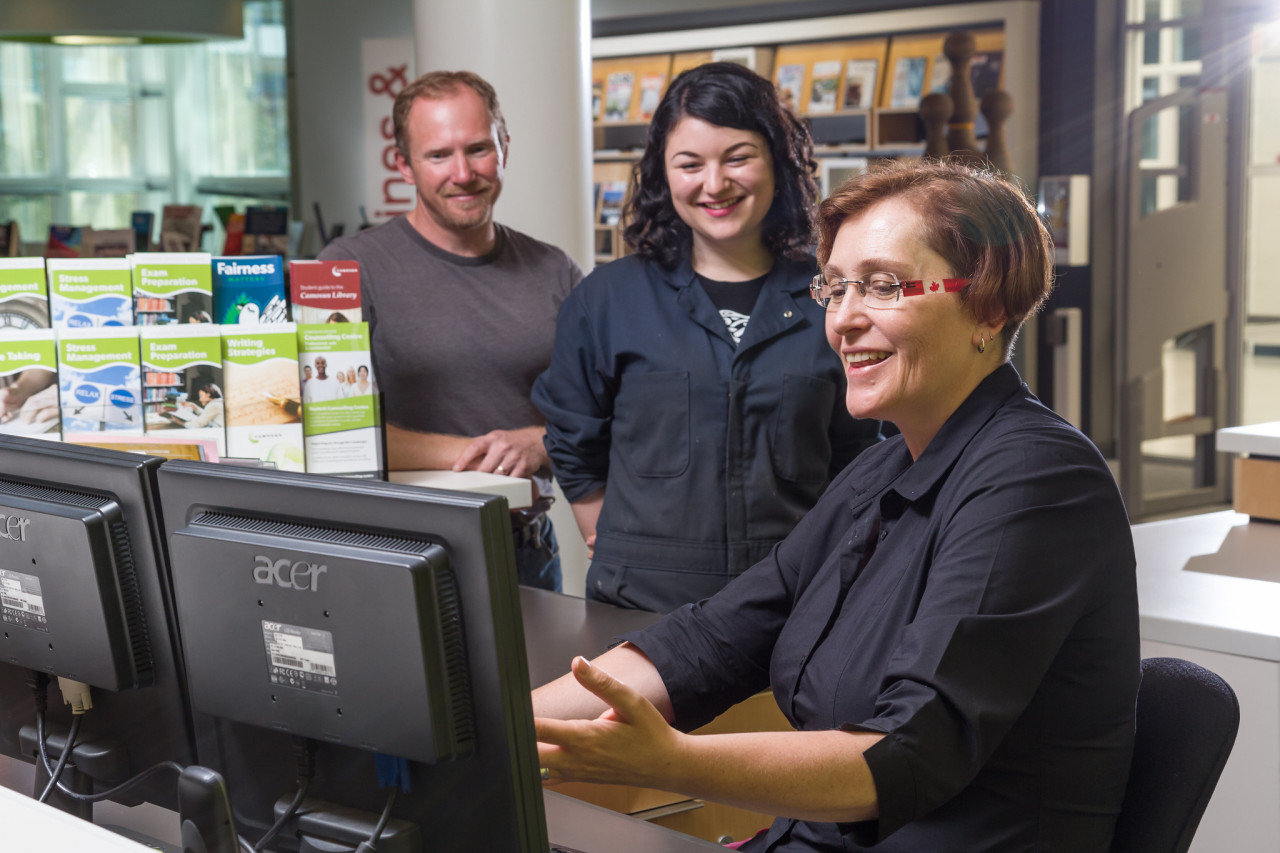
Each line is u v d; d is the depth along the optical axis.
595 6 6.98
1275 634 1.81
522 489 2.36
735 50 6.56
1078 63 5.84
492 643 0.92
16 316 1.97
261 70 9.72
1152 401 5.86
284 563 0.96
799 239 2.24
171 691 1.14
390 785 0.98
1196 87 5.76
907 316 1.26
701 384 2.19
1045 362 6.03
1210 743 1.28
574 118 3.54
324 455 2.05
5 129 10.05
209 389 1.98
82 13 4.44
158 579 1.12
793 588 1.55
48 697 1.24
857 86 6.23
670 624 1.55
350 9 8.66
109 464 1.12
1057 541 1.18
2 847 0.97
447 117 2.60
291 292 2.07
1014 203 1.29
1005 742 1.22
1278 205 5.98
